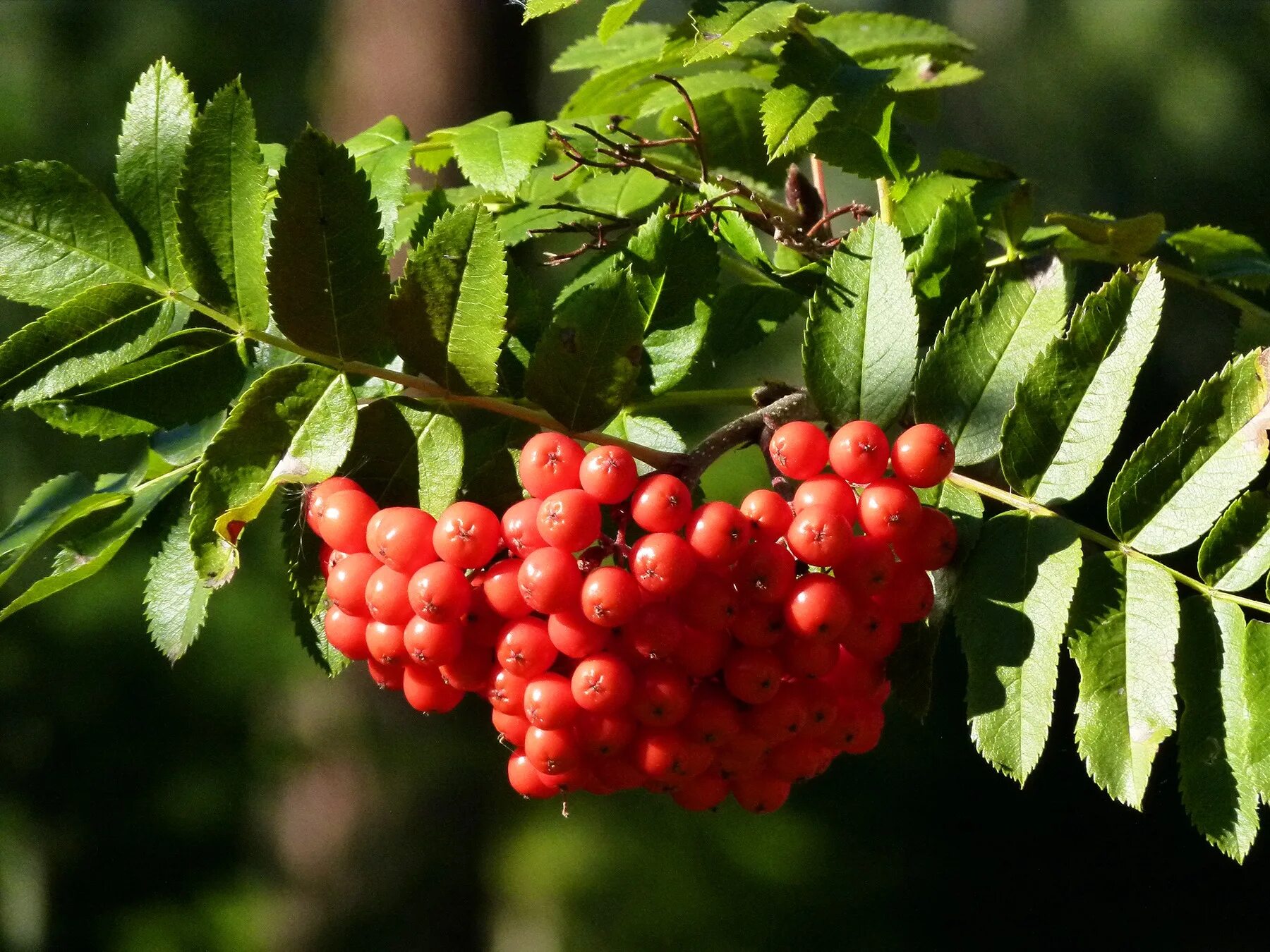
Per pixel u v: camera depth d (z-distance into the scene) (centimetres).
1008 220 82
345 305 75
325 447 75
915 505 75
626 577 74
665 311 78
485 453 76
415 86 196
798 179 83
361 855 216
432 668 76
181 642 78
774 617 74
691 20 79
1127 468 76
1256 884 218
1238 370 76
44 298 76
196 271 75
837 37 87
